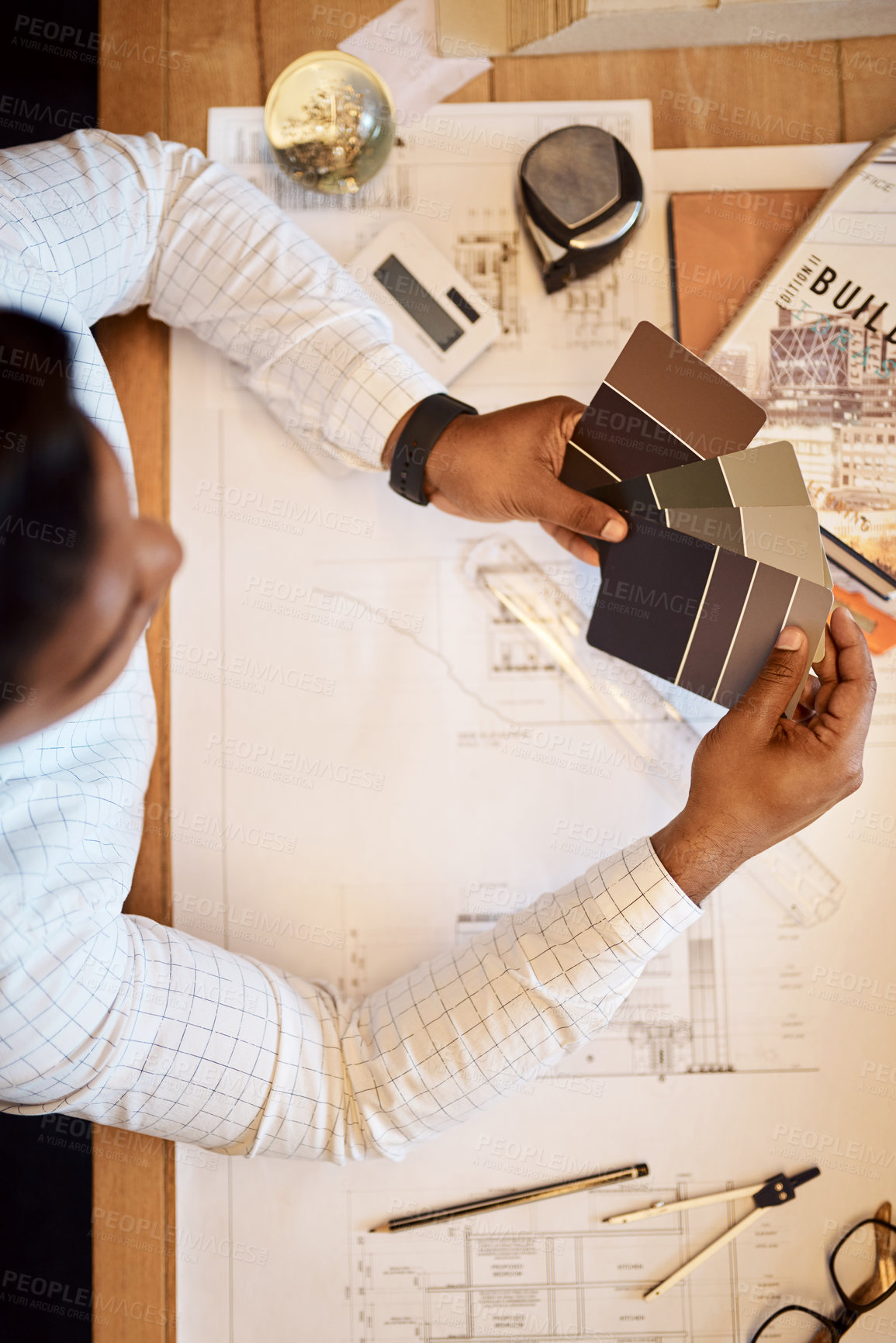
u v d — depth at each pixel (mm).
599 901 709
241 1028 693
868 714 718
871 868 826
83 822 655
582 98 901
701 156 892
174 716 854
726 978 818
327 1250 795
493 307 895
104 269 785
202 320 840
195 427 880
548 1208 799
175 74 901
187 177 821
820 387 850
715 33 873
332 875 841
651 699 849
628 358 711
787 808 708
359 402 808
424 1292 794
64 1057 609
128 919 705
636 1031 814
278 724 854
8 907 574
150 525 532
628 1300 792
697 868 715
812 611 705
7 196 710
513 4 867
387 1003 750
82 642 489
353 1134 726
